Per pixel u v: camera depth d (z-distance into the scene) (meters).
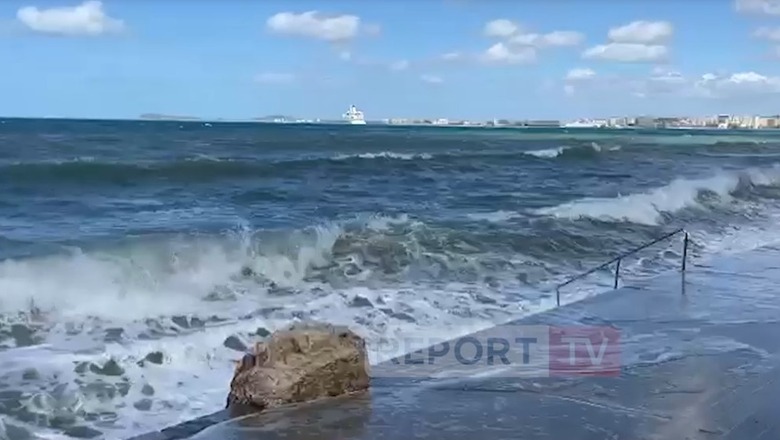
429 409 5.11
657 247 14.94
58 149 36.88
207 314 9.20
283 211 19.11
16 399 6.34
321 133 73.38
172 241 12.37
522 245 14.62
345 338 5.60
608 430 4.75
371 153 41.81
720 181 26.36
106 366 7.23
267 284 10.98
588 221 18.16
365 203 21.38
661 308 8.43
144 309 9.29
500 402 5.27
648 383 5.71
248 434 4.68
